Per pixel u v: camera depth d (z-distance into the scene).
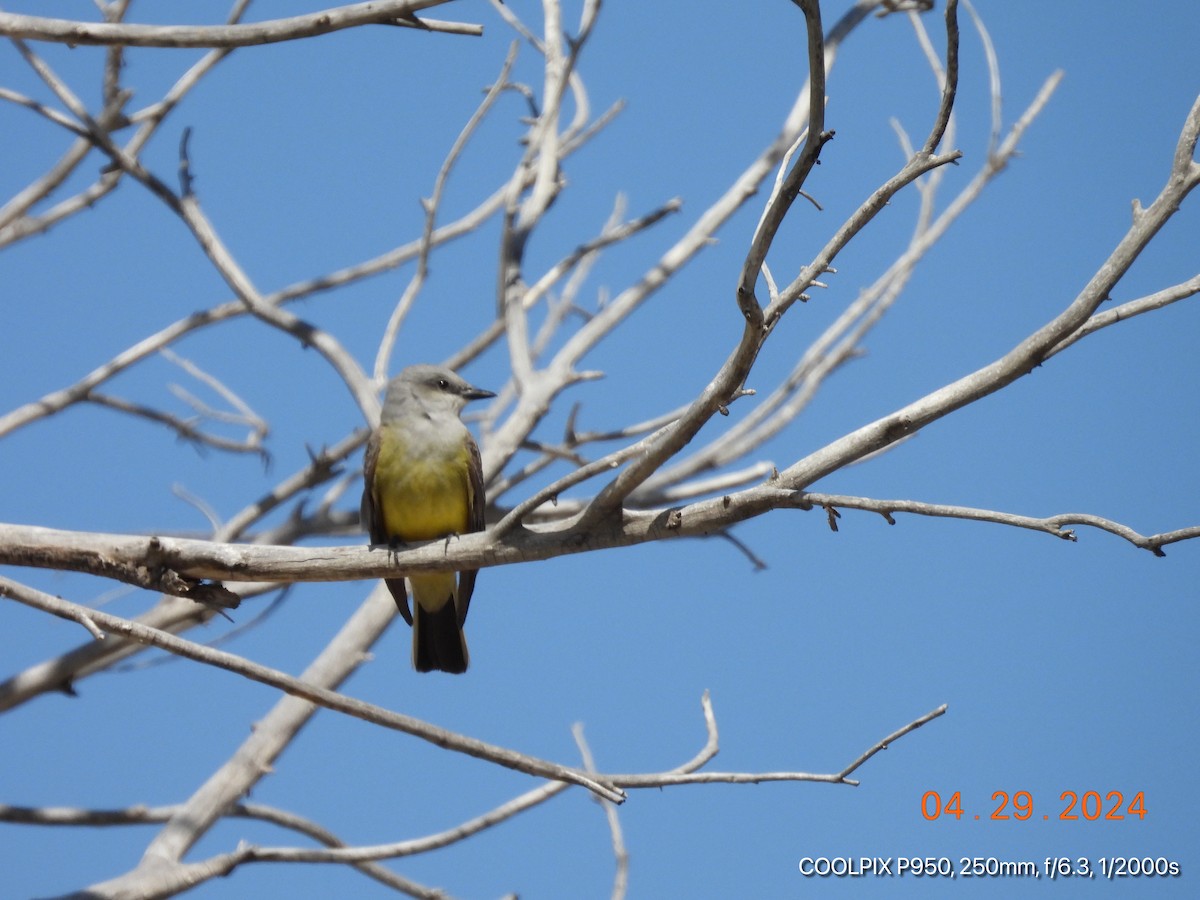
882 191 8.29
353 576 10.39
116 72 15.07
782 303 8.52
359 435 15.68
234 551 10.35
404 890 13.32
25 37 10.41
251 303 15.39
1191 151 8.55
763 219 8.19
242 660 8.75
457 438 12.95
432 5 10.45
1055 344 8.78
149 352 16.03
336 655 13.28
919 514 8.80
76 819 12.68
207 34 10.44
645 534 9.80
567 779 9.02
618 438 15.20
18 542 10.23
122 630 8.54
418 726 8.93
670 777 9.20
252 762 12.55
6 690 13.08
